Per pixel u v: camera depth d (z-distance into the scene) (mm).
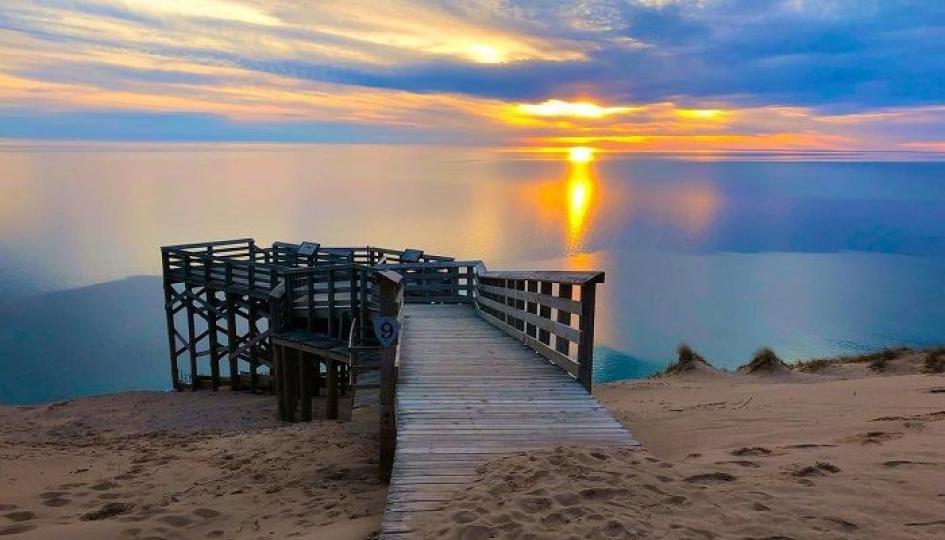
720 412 7793
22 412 15367
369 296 13906
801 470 4555
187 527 5812
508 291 11117
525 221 145125
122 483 7535
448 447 5469
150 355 33562
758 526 3697
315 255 19281
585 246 104750
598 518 3891
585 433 5840
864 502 3924
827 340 40781
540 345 9250
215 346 18406
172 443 10562
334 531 5223
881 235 134000
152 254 75000
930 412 6273
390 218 143000
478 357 9172
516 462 4898
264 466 7914
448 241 102438
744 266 87812
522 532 3787
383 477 6730
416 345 10141
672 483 4430
